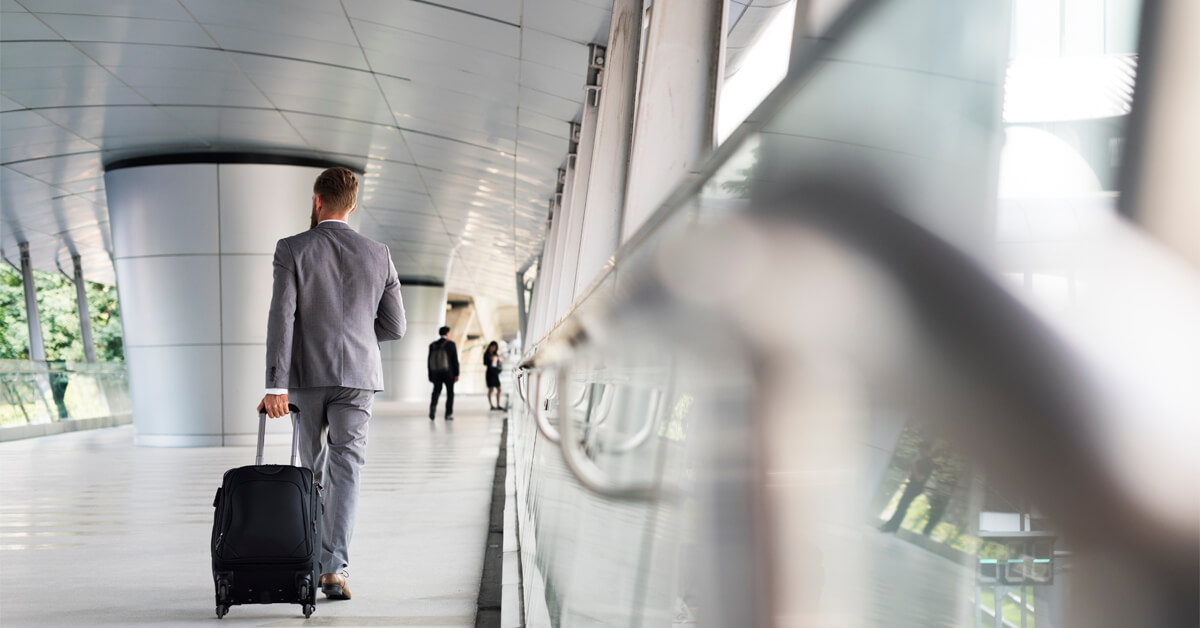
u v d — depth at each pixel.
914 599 0.48
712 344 0.83
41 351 25.28
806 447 0.61
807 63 0.58
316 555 4.05
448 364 21.80
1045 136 0.41
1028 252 0.40
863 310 0.52
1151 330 0.36
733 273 0.75
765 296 0.67
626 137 6.90
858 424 0.53
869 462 0.52
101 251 25.55
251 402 14.65
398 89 11.53
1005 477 0.41
